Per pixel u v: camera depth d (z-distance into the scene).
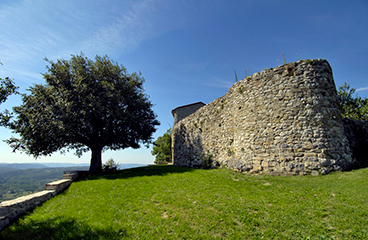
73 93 15.28
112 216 6.47
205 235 5.01
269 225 5.27
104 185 10.98
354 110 26.08
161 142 39.62
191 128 19.97
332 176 8.60
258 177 10.06
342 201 6.24
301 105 10.30
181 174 12.55
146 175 13.16
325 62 10.78
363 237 4.45
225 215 5.99
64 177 13.38
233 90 14.62
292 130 10.22
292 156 9.93
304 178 8.97
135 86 20.03
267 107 11.41
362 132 12.29
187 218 5.98
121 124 18.16
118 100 16.77
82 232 5.53
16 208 7.37
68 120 14.44
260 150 11.11
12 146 14.69
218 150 15.60
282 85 11.12
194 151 18.75
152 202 7.54
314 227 5.02
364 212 5.41
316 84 10.35
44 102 15.00
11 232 6.06
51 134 14.18
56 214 7.30
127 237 5.14
